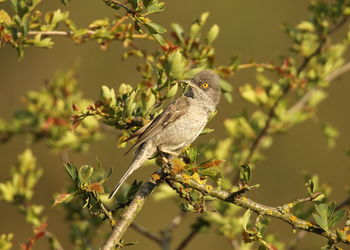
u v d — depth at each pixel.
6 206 19.44
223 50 22.55
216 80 10.06
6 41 8.70
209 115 9.90
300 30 12.03
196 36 10.00
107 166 20.19
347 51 21.42
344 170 20.84
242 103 20.28
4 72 21.55
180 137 9.54
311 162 20.80
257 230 7.55
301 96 13.84
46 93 12.58
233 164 12.21
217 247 19.11
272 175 20.42
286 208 7.60
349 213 7.41
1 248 9.49
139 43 19.41
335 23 11.88
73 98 12.38
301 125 21.00
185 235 19.38
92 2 22.00
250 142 13.07
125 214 7.81
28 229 19.44
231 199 7.59
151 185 7.96
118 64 21.77
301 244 14.43
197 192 7.99
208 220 11.00
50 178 20.16
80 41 9.85
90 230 11.74
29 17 9.12
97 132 12.08
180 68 8.69
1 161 20.28
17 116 12.58
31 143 12.55
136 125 8.91
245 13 22.75
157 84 8.93
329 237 7.42
